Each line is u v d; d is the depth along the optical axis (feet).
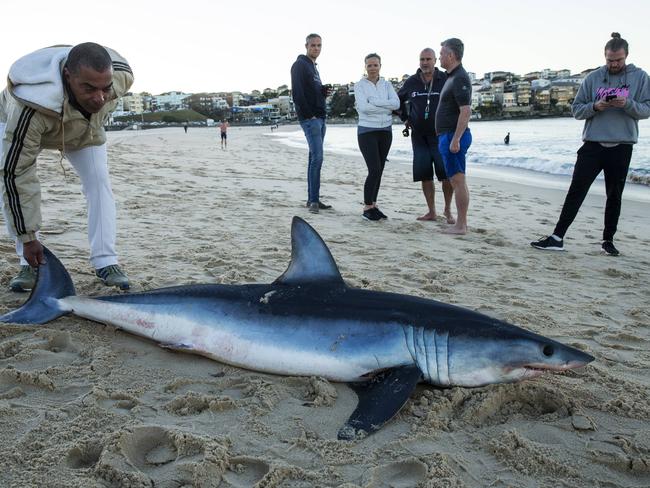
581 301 18.45
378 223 30.37
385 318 11.71
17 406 10.19
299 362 11.76
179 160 71.31
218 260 20.25
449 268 21.72
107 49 14.67
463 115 26.27
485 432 10.21
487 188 51.98
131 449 9.22
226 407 10.58
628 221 35.60
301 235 12.63
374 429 9.87
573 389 11.67
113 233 16.98
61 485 8.12
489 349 11.19
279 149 121.80
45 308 13.91
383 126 30.40
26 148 13.28
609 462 9.30
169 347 12.61
